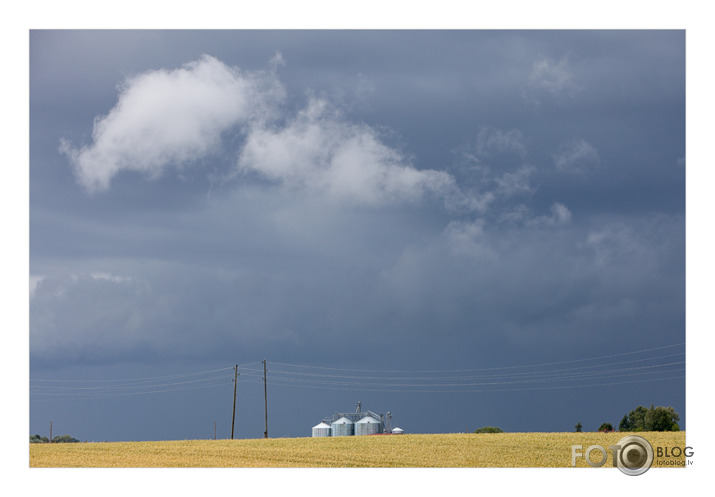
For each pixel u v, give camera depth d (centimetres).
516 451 5138
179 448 5509
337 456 5119
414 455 5109
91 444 5659
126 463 4841
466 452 5175
